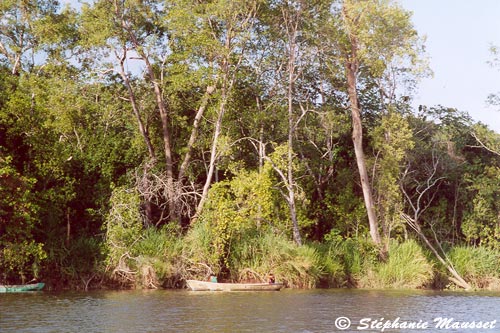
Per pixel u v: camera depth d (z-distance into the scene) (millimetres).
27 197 36906
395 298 35438
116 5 47156
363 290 41000
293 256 41531
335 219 52531
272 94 52125
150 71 48656
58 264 39125
